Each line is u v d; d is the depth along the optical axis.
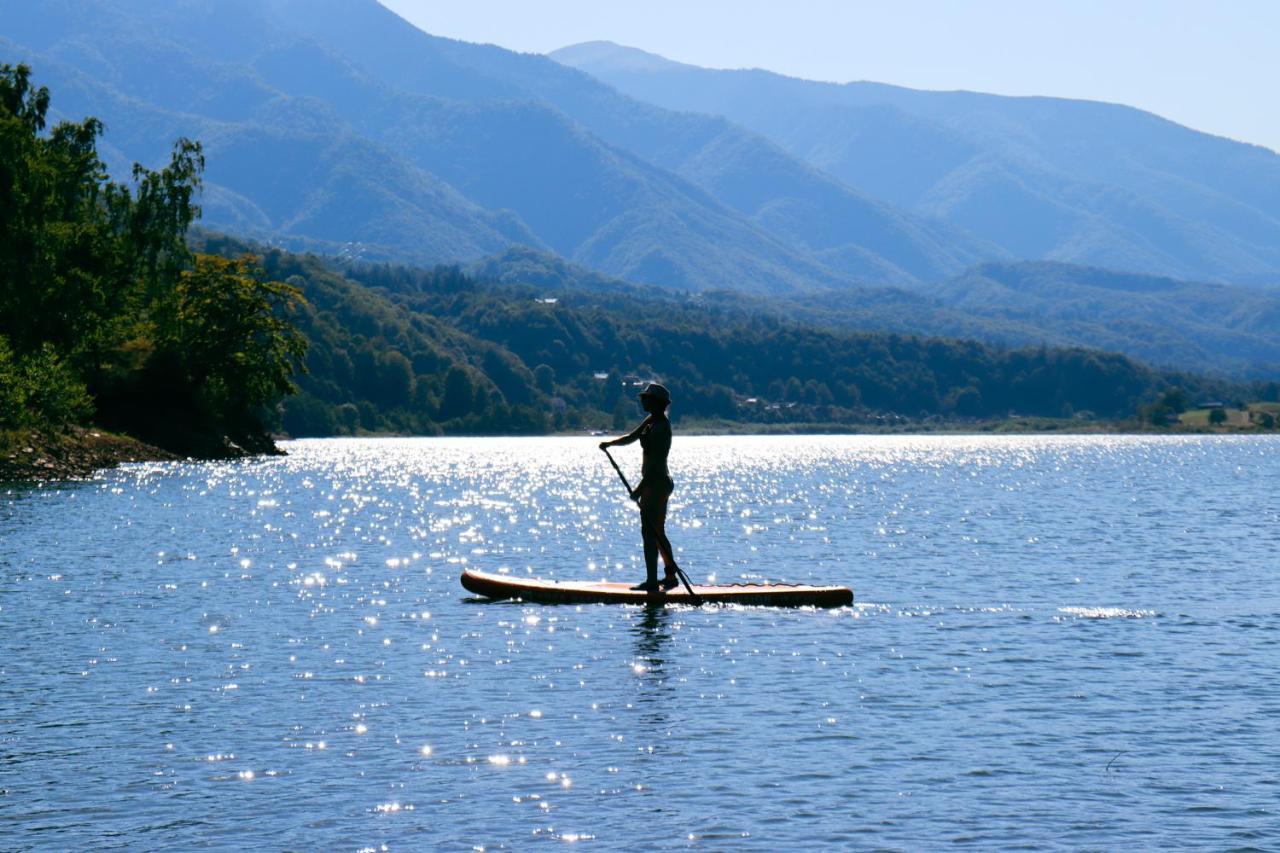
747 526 87.50
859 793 23.41
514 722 28.23
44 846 20.59
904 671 34.00
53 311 134.62
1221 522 91.62
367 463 196.88
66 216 144.25
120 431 150.00
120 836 21.05
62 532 70.25
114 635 38.75
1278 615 44.31
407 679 32.62
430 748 26.12
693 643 37.97
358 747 26.14
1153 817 22.12
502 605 45.59
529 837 21.12
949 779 24.23
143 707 29.41
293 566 58.38
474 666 34.34
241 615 42.91
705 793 23.34
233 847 20.59
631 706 29.81
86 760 25.11
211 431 166.50
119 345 156.50
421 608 44.84
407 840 20.95
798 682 32.53
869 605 46.31
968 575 57.38
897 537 78.25
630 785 23.78
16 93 147.62
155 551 62.66
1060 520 93.69
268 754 25.59
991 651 37.00
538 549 69.94
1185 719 28.83
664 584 46.81
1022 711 29.56
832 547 71.38
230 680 32.41
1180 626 41.81
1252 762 25.36
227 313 162.12
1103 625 41.91
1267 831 21.44
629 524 89.38
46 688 31.34
